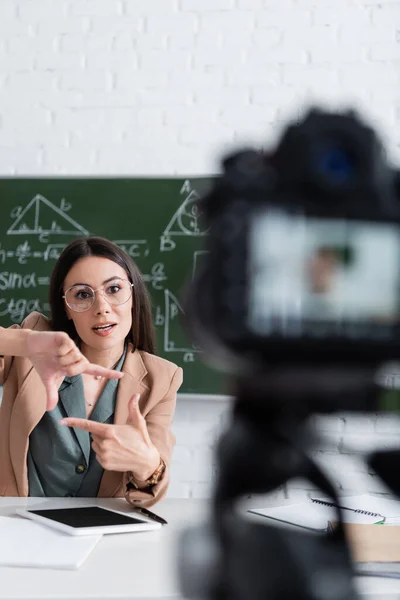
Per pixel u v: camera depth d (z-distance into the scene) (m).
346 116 0.28
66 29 2.50
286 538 0.31
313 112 0.28
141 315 1.59
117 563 0.94
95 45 2.49
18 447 1.46
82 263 1.50
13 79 2.51
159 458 1.27
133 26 2.48
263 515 1.07
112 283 1.50
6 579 0.86
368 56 2.41
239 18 2.45
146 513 1.21
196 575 0.30
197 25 2.46
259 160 0.28
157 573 0.90
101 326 1.48
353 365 0.29
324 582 0.29
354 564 0.31
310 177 0.27
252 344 0.27
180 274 2.44
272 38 2.43
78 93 2.49
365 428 2.12
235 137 2.44
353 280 0.28
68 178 2.48
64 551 0.96
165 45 2.47
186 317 0.28
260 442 0.30
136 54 2.48
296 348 0.27
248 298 0.27
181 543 0.31
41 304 2.49
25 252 2.49
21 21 2.51
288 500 1.22
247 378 0.30
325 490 0.32
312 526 1.00
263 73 2.43
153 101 2.47
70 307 1.49
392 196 0.28
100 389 1.52
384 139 0.29
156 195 2.45
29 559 0.92
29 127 2.50
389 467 0.33
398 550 0.91
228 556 0.30
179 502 1.35
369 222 0.28
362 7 2.41
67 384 1.49
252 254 0.27
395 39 2.40
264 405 0.30
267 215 0.27
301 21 2.43
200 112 2.45
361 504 1.19
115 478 1.46
